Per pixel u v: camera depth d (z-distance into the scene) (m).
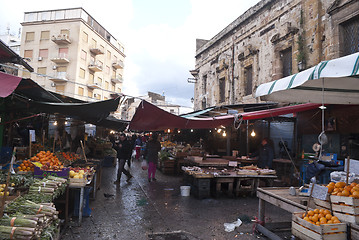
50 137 11.02
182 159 11.07
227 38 15.27
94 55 36.22
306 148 8.91
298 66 9.61
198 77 19.42
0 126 6.85
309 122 8.80
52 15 33.34
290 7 10.37
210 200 6.66
